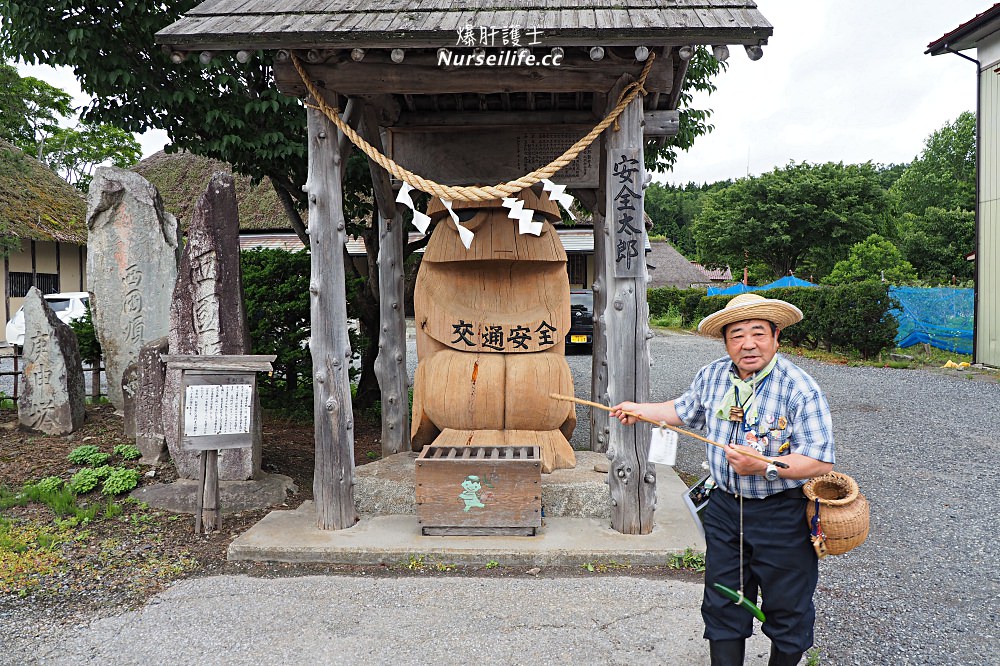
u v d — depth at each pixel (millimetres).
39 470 4848
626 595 3055
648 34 3072
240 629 2779
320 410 3711
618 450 3654
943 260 25047
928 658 2588
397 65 3541
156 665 2527
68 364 5770
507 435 4391
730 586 2156
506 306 4586
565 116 4824
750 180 27656
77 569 3410
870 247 22078
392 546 3490
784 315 2145
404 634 2721
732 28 3031
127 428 5504
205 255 4652
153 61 5285
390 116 4699
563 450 4402
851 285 11750
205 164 16500
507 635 2707
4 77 10797
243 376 3859
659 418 2416
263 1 3607
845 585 3242
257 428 4668
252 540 3586
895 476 5145
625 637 2688
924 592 3168
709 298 18625
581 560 3410
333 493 3734
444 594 3080
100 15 4977
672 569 3367
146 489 4453
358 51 3262
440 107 4891
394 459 4660
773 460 2010
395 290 5262
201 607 2975
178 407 4598
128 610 2984
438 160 4938
